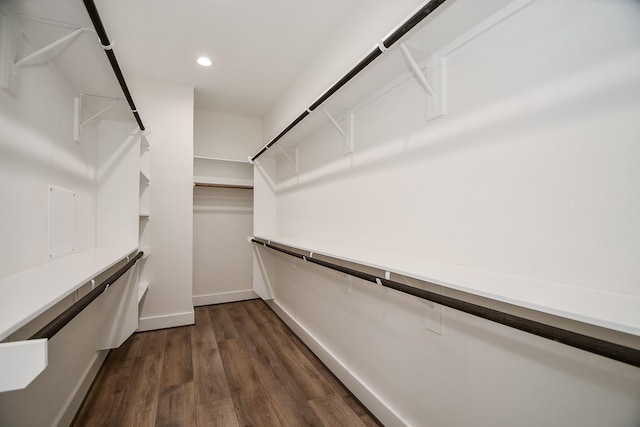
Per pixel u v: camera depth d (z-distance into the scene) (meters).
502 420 0.88
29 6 1.00
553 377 0.76
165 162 2.65
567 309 0.56
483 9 0.89
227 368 1.93
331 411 1.50
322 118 1.90
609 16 0.66
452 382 1.05
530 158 0.82
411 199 1.27
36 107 1.19
